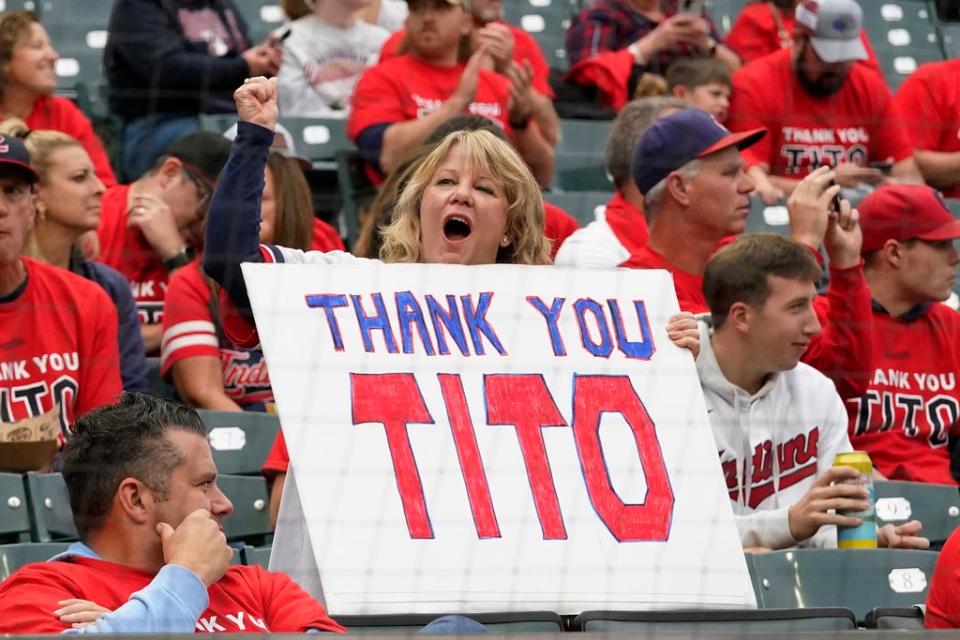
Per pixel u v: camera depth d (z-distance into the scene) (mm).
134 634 9055
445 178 12773
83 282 16984
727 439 15039
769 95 23875
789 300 14875
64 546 13172
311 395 11258
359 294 11648
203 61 23391
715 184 17016
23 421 15633
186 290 18188
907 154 24516
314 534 10844
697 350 12047
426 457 11219
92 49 26156
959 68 25953
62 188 17578
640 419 11703
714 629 11281
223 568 10938
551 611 11008
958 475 19375
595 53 26672
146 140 23078
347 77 25172
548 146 22828
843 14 23516
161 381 18859
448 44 22781
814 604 13625
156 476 11242
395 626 10922
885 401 18594
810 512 14102
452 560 10953
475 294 11844
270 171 18328
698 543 11398
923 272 18625
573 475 11414
